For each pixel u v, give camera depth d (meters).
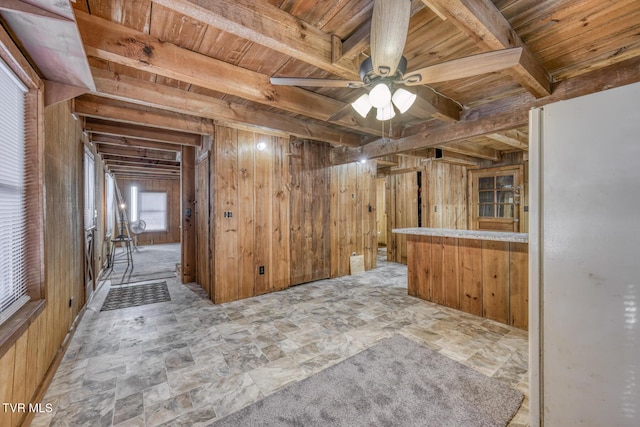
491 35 1.59
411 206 6.27
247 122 3.23
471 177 6.77
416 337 2.62
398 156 6.23
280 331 2.76
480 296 3.16
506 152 6.03
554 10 1.65
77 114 2.93
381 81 1.79
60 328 2.30
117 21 1.78
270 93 2.54
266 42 1.65
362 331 2.76
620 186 0.88
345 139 4.21
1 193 1.47
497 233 3.28
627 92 0.87
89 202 3.93
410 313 3.25
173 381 1.95
